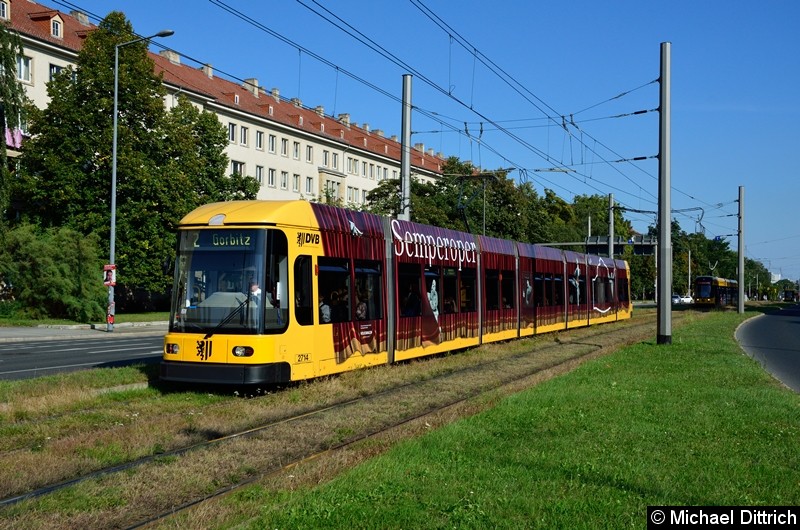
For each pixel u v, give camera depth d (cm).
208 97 6116
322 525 573
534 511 609
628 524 580
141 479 731
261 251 1279
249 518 605
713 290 6938
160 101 4500
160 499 676
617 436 907
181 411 1102
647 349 2200
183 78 6362
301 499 639
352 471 729
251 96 7212
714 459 793
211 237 1308
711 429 961
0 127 3192
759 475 734
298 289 1336
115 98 3494
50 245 3962
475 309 2164
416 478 709
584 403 1162
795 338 3041
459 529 564
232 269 1283
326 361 1401
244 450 864
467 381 1522
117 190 4328
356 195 8225
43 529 589
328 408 1169
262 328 1255
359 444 895
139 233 4394
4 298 4012
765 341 2855
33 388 1240
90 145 4281
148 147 4506
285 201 1367
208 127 5312
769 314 5753
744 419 1040
